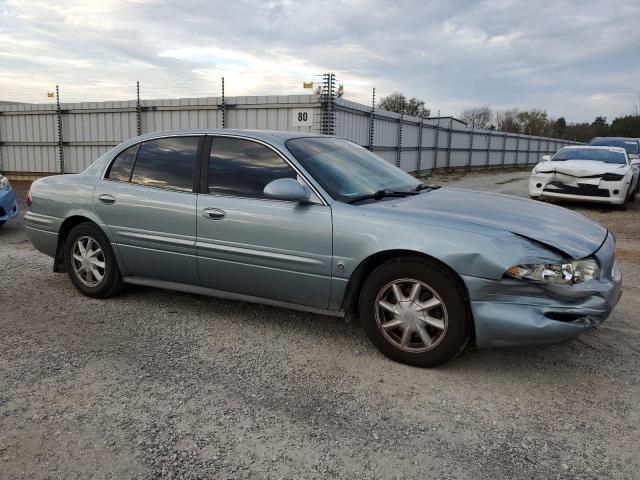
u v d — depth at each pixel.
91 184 4.68
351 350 3.73
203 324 4.20
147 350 3.69
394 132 20.62
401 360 3.48
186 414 2.86
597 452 2.58
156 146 4.48
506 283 3.09
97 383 3.19
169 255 4.25
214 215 3.96
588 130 66.88
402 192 4.05
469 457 2.53
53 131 18.69
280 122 15.30
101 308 4.55
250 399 3.03
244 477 2.35
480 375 3.38
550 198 12.62
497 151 34.81
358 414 2.89
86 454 2.50
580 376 3.38
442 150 26.97
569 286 3.07
